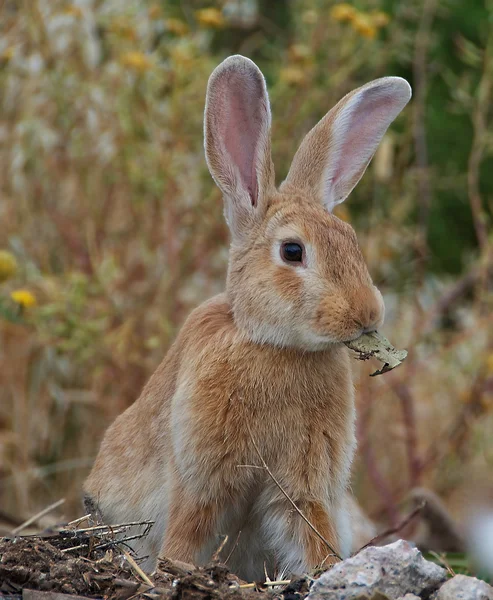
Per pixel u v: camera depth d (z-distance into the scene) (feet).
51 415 39.91
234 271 24.50
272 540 24.22
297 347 23.35
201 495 23.61
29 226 39.86
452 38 52.54
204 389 23.48
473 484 38.78
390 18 49.37
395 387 38.73
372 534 34.06
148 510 25.16
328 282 22.85
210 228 39.58
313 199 25.59
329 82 41.19
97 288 37.04
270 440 23.63
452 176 48.32
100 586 20.44
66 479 39.34
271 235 23.88
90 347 35.50
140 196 39.86
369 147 27.53
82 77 40.60
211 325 24.40
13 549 21.24
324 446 23.97
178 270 39.45
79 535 22.72
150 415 25.50
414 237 44.83
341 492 24.59
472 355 41.11
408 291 44.57
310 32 43.62
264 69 49.80
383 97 27.32
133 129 38.96
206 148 25.36
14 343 39.06
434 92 52.60
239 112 25.53
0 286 37.37
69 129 39.75
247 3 47.32
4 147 39.99
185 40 39.91
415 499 34.42
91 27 41.50
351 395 24.63
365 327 22.63
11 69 39.83
